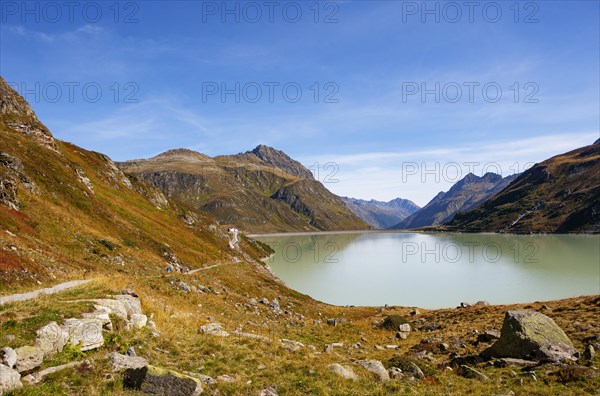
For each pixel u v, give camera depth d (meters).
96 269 42.66
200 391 13.47
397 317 46.75
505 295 79.19
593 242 186.25
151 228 86.00
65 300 19.69
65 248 45.84
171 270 58.19
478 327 39.00
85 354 14.73
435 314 54.03
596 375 18.00
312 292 92.44
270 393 14.68
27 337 14.11
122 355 15.12
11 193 48.62
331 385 16.50
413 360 23.25
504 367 21.33
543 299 73.38
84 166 98.25
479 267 117.25
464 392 17.31
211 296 43.94
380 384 17.53
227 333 24.22
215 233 140.38
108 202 83.12
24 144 73.69
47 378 12.56
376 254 179.12
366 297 86.44
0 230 37.22
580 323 32.16
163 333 20.25
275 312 50.19
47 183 65.31
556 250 154.75
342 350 29.02
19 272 29.84
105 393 12.29
